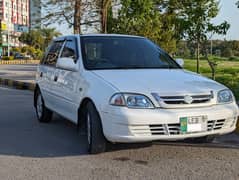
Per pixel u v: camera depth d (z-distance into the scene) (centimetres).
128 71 562
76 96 575
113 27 1431
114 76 534
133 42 657
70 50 655
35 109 904
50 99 716
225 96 526
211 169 479
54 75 690
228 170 475
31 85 1438
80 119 575
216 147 580
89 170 478
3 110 942
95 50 620
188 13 1010
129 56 619
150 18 1381
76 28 1861
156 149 566
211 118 496
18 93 1316
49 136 666
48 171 477
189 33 1023
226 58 3978
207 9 1004
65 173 468
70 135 672
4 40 7794
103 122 500
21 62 5153
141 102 482
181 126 482
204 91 505
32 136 668
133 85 501
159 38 1448
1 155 551
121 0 1381
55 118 831
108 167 488
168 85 505
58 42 744
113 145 575
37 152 564
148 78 528
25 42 8238
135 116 474
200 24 1009
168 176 454
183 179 444
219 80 1445
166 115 478
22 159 530
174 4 1245
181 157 529
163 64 622
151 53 642
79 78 577
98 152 534
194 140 600
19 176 460
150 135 479
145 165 495
